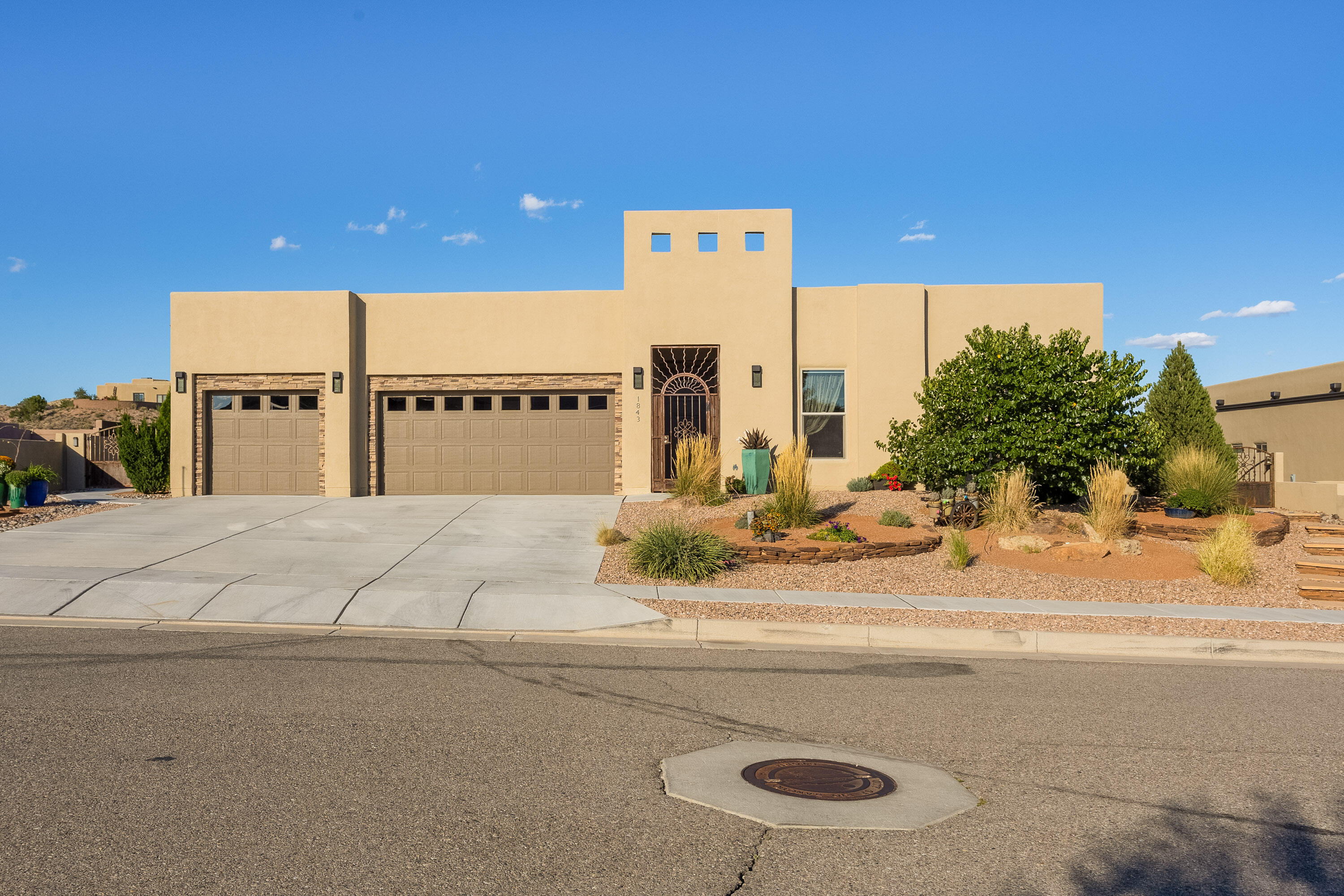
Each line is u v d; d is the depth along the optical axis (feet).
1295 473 85.97
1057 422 47.01
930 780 15.62
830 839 13.00
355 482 60.44
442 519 48.67
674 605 30.14
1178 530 44.52
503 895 11.10
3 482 50.47
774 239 60.18
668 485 59.98
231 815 13.32
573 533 44.55
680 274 60.13
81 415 201.77
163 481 62.90
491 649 25.32
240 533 43.42
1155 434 49.47
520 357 61.26
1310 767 16.56
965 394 49.16
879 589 34.42
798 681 22.50
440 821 13.29
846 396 61.41
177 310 60.59
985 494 47.93
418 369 61.36
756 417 59.82
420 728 17.81
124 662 22.63
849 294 61.36
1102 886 11.71
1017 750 17.37
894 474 57.98
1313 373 82.43
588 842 12.69
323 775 15.07
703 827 13.32
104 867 11.58
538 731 17.81
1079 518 46.03
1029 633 27.61
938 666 24.56
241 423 61.16
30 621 27.53
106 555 36.58
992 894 11.41
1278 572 38.75
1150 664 25.45
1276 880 12.00
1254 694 22.04
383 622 28.35
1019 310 61.21
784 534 41.42
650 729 18.16
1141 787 15.42
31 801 13.69
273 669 22.24
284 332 60.44
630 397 59.93
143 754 15.85
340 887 11.18
